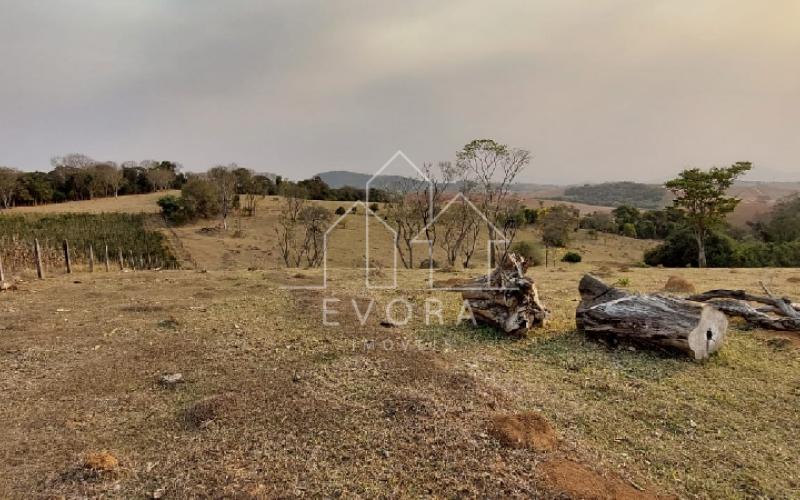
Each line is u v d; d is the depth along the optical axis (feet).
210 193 182.80
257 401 18.16
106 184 225.35
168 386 19.95
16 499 12.42
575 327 29.30
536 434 15.42
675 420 17.07
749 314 28.27
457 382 20.15
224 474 13.37
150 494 12.57
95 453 14.19
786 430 16.39
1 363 22.76
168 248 131.03
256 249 140.97
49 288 42.75
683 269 67.72
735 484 13.25
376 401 18.07
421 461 13.98
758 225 149.89
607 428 16.49
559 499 12.25
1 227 133.49
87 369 22.03
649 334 23.94
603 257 137.80
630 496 12.37
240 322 30.83
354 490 12.63
